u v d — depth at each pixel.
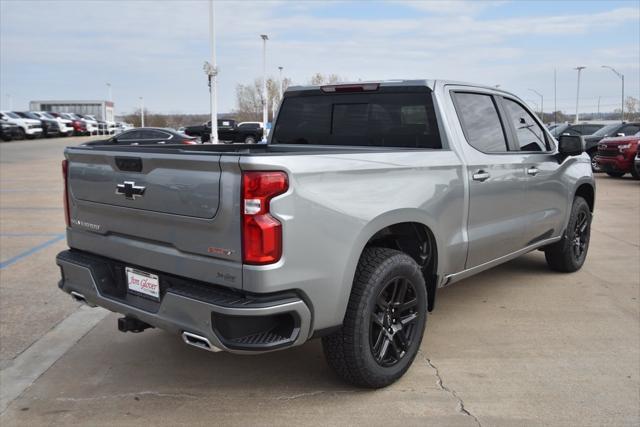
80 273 3.73
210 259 3.03
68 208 3.92
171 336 4.58
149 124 107.69
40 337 4.53
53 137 46.66
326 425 3.24
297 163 2.98
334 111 4.85
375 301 3.41
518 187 4.90
